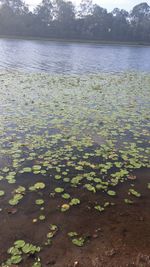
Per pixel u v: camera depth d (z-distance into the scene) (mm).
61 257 4059
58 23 71438
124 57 37688
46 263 3953
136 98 12859
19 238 4355
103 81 17219
